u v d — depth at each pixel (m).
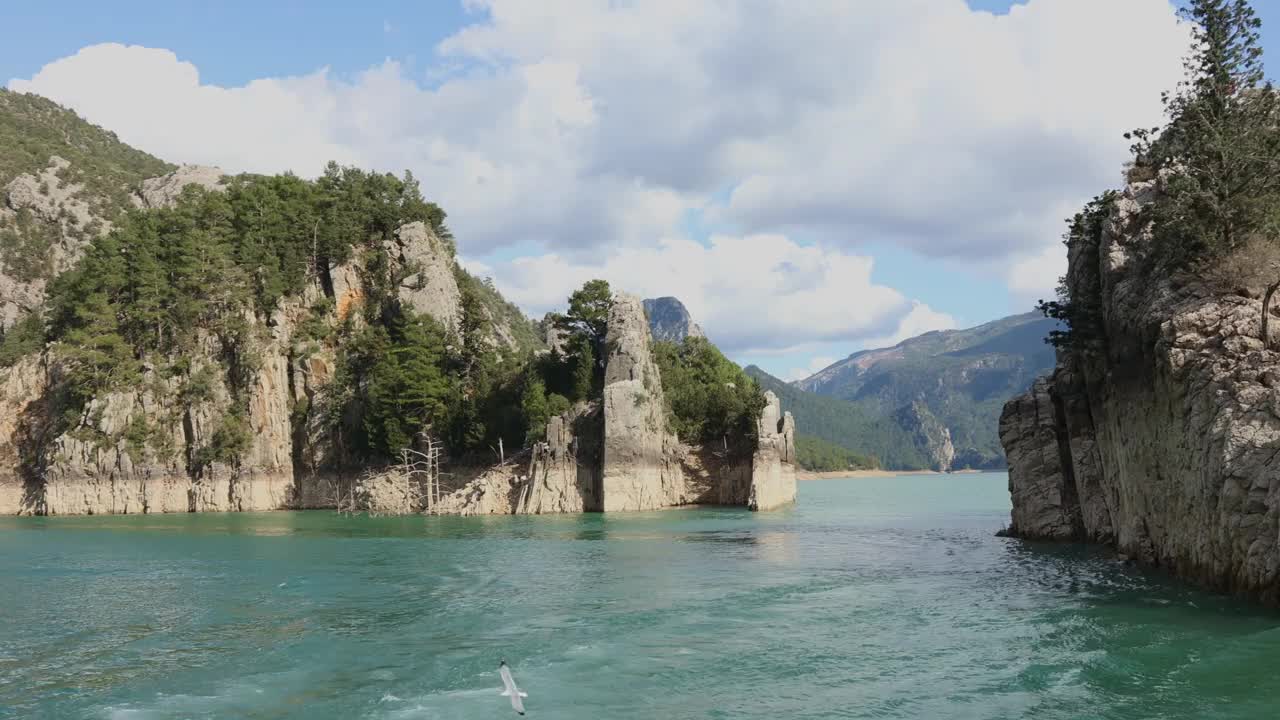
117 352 145.88
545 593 54.28
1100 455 66.81
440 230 181.38
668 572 62.72
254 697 33.38
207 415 144.62
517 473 130.50
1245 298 49.25
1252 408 43.50
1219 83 55.72
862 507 147.62
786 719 30.11
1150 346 53.38
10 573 66.00
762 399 139.88
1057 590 51.47
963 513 128.75
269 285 153.88
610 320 131.62
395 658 38.62
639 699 32.47
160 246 160.38
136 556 76.69
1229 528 43.44
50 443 145.88
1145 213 58.44
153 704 32.69
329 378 151.12
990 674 34.53
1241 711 29.45
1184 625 40.50
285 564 69.94
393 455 137.38
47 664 38.41
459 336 154.50
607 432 126.56
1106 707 30.27
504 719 30.52
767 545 80.56
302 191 170.50
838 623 44.25
